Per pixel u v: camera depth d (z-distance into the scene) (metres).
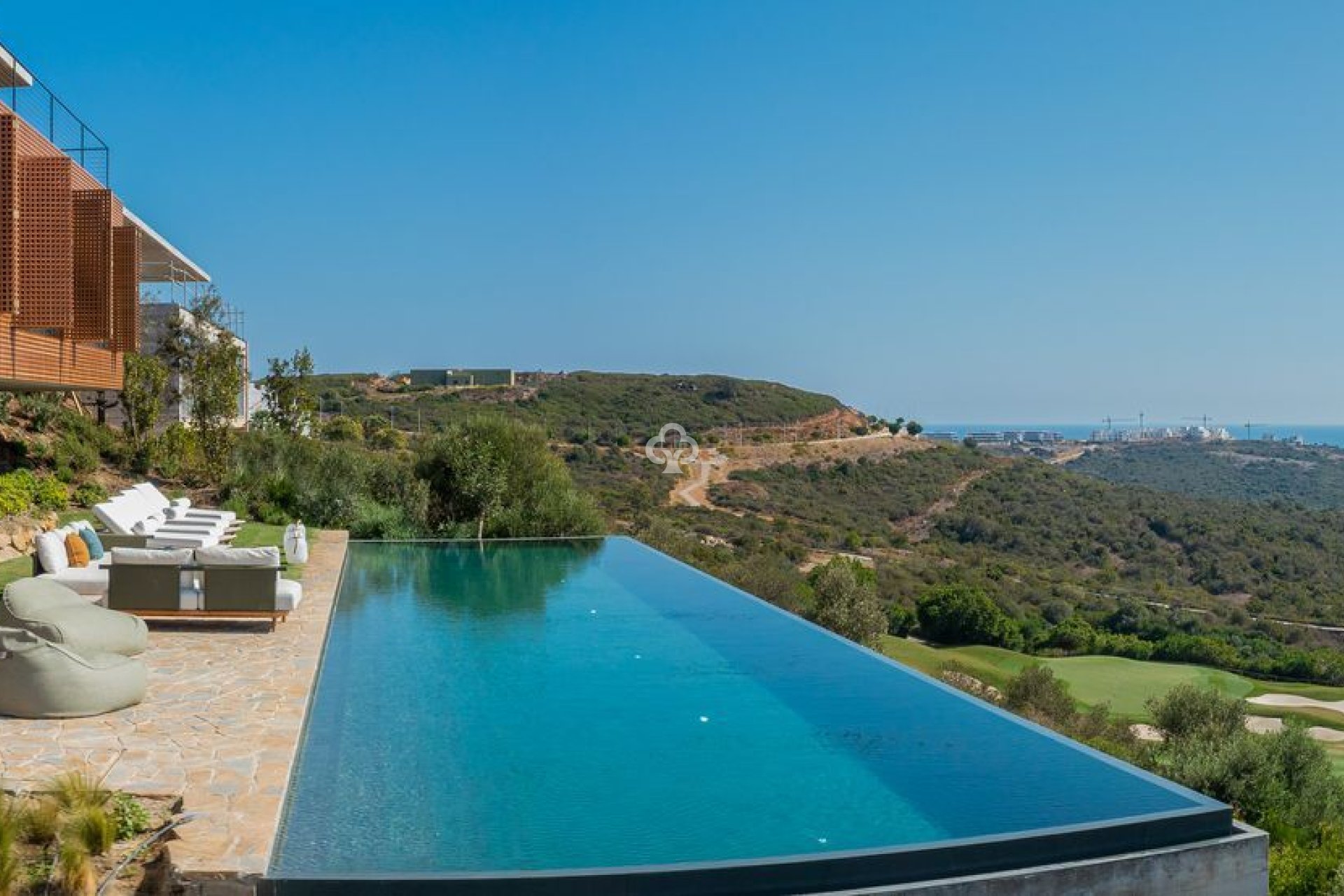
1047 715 27.33
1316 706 35.06
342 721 8.23
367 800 6.41
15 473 17.09
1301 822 16.16
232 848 5.13
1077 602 48.88
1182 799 6.73
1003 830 6.14
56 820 5.35
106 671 7.47
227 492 23.06
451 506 24.09
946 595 43.69
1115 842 6.05
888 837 5.99
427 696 9.20
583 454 62.97
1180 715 22.28
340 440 52.75
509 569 18.05
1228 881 6.15
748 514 57.69
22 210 15.22
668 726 8.44
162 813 5.70
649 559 19.67
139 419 24.44
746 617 13.66
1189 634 44.09
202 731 7.09
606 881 5.16
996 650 41.56
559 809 6.38
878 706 9.17
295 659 9.45
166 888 4.93
